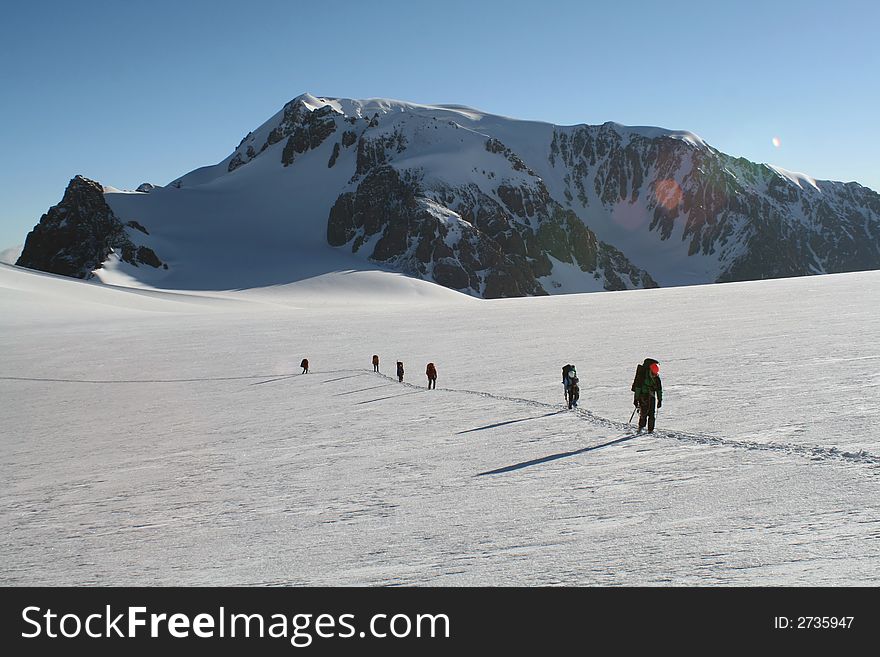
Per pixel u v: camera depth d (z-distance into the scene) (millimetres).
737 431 14578
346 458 15914
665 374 26078
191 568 8680
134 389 37312
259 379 37656
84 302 115688
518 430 17141
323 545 9109
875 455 11102
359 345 52188
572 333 50219
